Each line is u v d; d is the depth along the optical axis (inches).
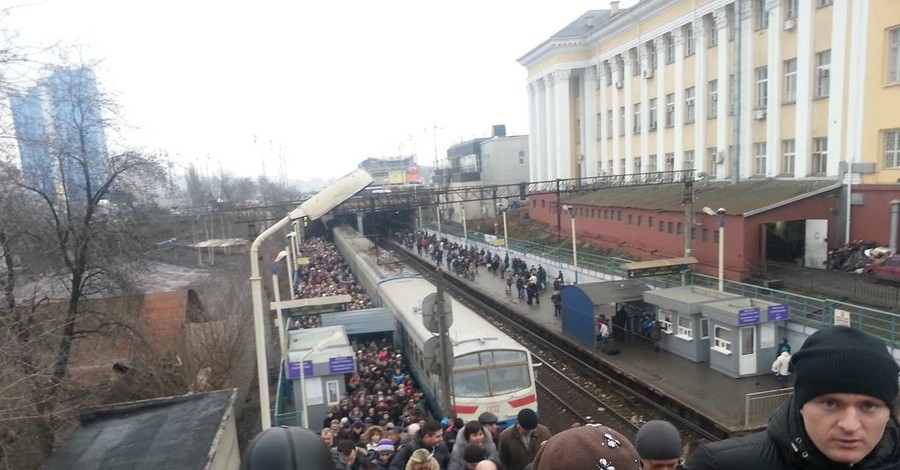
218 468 236.5
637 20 1635.1
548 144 2108.8
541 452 94.0
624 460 85.1
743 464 86.1
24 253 575.8
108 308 655.8
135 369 661.3
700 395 631.8
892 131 928.9
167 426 261.3
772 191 1066.7
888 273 814.5
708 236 1059.3
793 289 849.5
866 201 950.4
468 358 554.6
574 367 824.3
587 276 1175.0
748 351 680.4
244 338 900.0
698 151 1409.9
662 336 804.0
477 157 2994.6
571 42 1951.3
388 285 947.3
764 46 1207.6
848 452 76.9
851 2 978.7
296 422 622.5
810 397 79.7
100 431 263.3
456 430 342.0
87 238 598.5
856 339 79.5
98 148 617.9
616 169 1831.9
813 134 1085.8
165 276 1545.3
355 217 2866.6
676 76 1489.9
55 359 509.0
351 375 646.5
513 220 2138.3
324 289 1168.8
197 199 3036.4
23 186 540.7
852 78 982.4
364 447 359.3
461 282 1466.5
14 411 397.7
